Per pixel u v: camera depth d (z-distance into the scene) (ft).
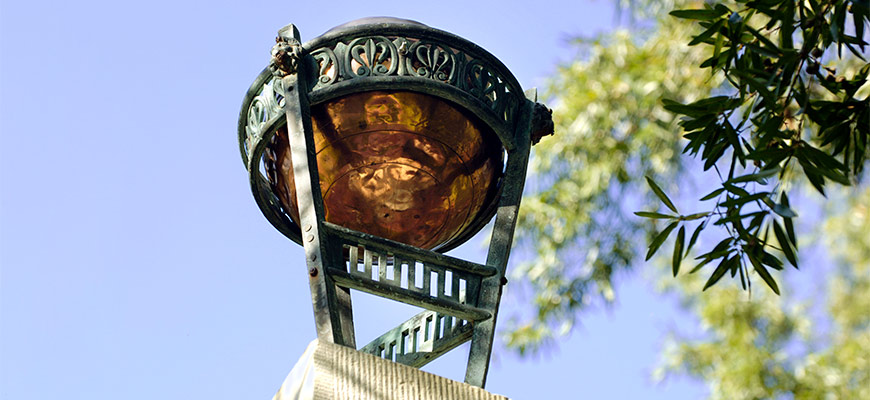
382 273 14.57
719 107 14.37
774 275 31.04
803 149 13.51
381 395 13.43
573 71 32.12
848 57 26.94
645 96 30.42
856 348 29.71
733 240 14.57
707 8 14.28
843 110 14.47
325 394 13.19
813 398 29.50
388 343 15.23
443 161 15.39
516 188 15.79
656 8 31.48
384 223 15.48
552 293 31.27
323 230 14.60
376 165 15.24
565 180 31.58
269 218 16.29
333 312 14.11
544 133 16.42
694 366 30.78
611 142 30.94
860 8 13.53
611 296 30.68
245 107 15.79
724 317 30.99
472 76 15.44
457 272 14.98
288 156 15.51
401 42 15.21
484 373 14.44
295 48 15.14
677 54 30.58
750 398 29.86
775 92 13.41
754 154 13.67
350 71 15.06
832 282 30.50
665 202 14.11
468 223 16.38
